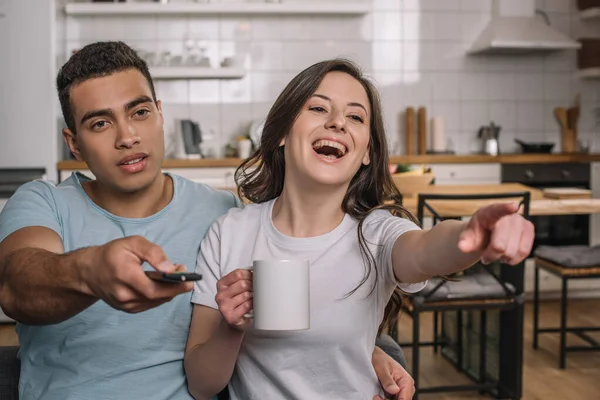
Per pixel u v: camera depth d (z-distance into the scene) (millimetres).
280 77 5711
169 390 1359
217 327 1313
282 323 1059
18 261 1029
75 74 1333
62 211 1399
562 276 3545
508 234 856
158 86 5648
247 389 1349
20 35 4699
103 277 849
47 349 1343
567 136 5918
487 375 3299
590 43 5922
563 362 3607
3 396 1464
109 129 1346
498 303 2941
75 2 5500
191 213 1475
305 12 5512
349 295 1308
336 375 1317
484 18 5836
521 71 5914
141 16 5570
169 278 804
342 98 1356
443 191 3551
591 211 3111
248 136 5539
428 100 5852
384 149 1464
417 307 2869
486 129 5727
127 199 1420
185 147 5195
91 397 1321
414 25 5809
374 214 1401
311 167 1331
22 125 4727
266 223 1410
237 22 5664
